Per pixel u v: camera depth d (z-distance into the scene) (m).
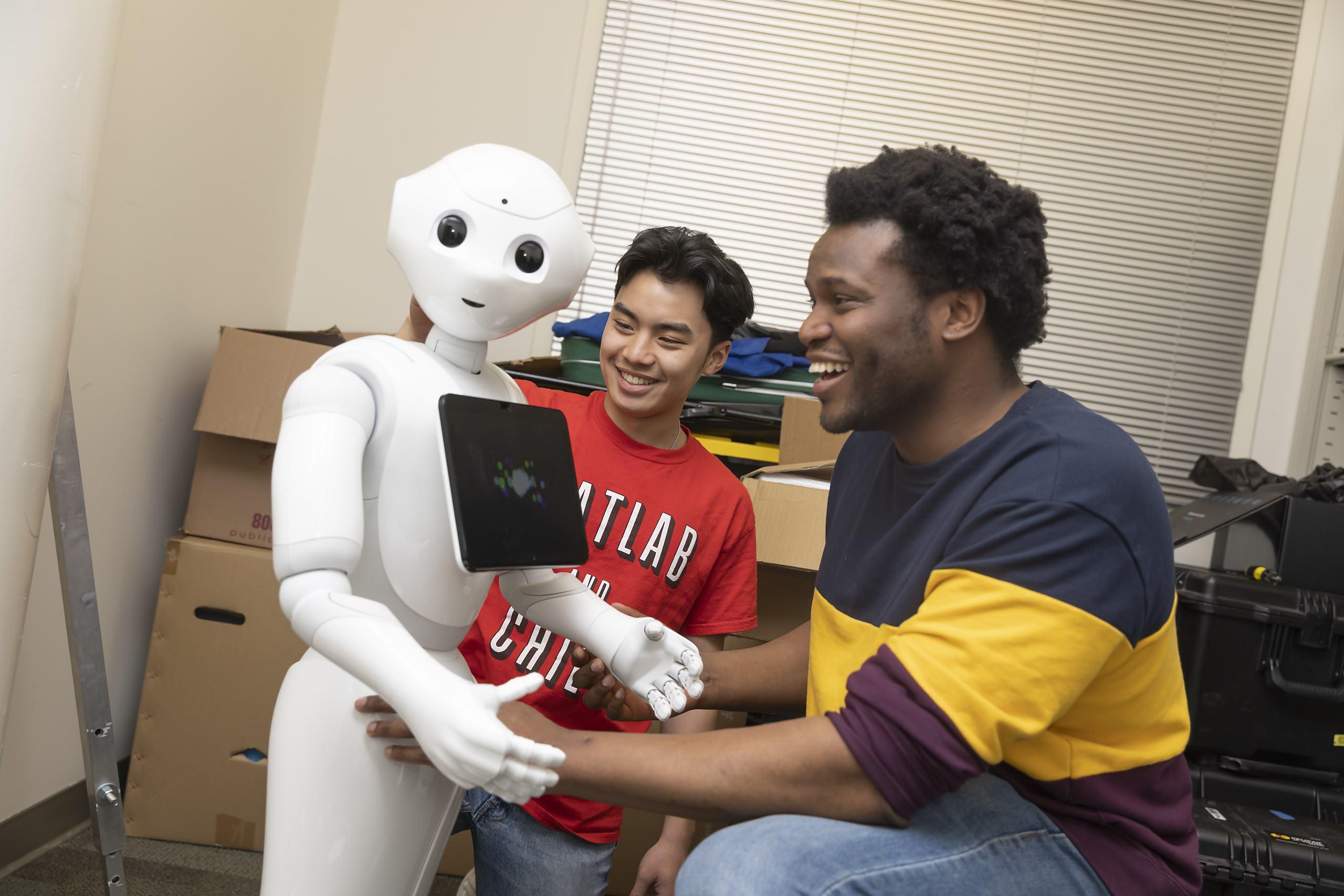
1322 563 1.93
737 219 2.78
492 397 0.91
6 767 1.67
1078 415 0.91
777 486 1.69
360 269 2.64
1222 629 1.75
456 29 2.68
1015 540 0.82
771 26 2.80
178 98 1.92
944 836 0.85
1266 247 2.78
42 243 1.04
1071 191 2.79
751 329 2.33
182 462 2.14
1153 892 0.88
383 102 2.65
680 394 1.34
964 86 2.80
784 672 1.17
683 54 2.79
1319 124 2.78
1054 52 2.81
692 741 0.84
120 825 1.38
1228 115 2.80
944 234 0.86
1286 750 1.74
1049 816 0.89
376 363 0.84
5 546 1.06
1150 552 0.85
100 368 1.80
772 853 0.81
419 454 0.83
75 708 1.85
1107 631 0.81
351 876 0.81
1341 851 1.55
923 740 0.78
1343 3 2.78
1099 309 2.78
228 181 2.17
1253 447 2.74
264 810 1.90
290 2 2.34
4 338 1.02
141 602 2.05
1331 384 2.68
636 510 1.31
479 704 0.69
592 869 1.25
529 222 0.84
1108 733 0.90
